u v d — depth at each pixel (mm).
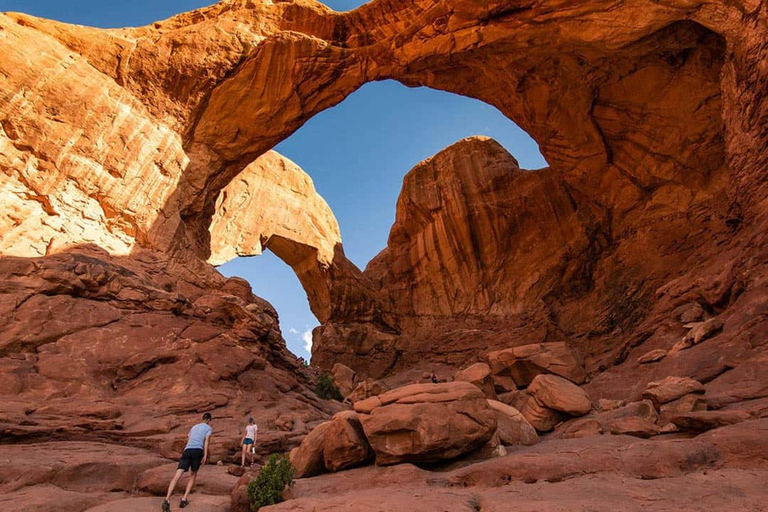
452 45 23000
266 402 16047
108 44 22812
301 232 38031
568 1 20094
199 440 7504
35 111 19438
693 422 7867
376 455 8461
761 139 16219
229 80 25047
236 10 26734
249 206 35781
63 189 19297
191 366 16156
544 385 11719
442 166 37844
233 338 18391
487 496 5977
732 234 18891
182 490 8086
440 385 8977
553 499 5453
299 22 27000
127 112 22031
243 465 10078
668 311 18734
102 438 11469
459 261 35656
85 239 19172
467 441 8250
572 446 8430
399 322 37625
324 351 35375
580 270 29938
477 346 31297
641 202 26984
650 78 23188
